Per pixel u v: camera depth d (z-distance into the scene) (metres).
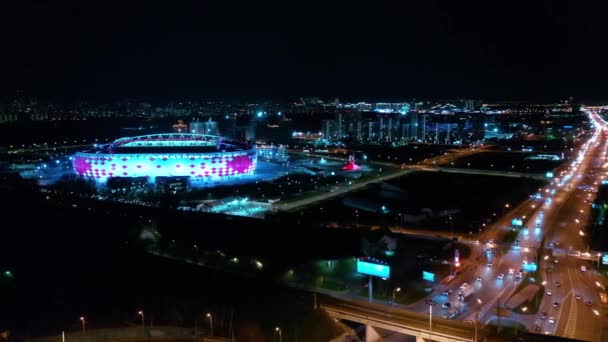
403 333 108.38
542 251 158.62
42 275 141.50
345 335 106.69
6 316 118.94
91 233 173.12
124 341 106.88
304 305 118.00
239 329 111.94
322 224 187.75
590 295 125.62
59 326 114.12
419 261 150.75
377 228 183.62
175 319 118.19
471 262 151.50
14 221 186.00
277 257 150.12
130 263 148.75
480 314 115.81
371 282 123.00
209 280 136.00
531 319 112.69
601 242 164.75
